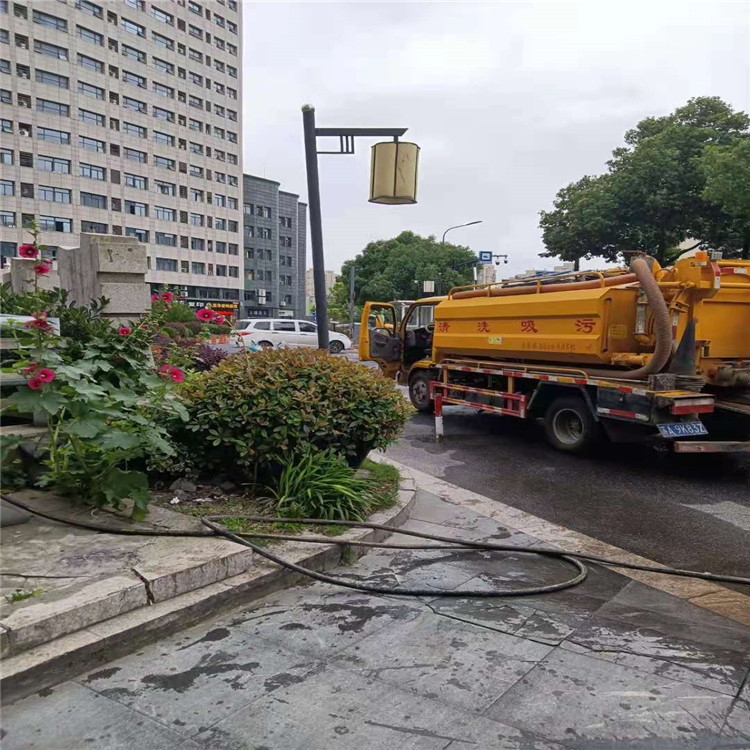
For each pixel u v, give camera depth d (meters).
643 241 25.05
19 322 4.52
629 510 6.17
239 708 2.67
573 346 8.30
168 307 5.49
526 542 5.13
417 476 7.35
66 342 4.63
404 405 5.72
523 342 9.20
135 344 4.96
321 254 6.53
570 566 4.59
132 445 4.05
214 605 3.48
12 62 54.44
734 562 4.86
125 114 63.47
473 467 7.99
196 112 71.06
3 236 54.59
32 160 56.19
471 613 3.67
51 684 2.78
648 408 7.21
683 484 7.16
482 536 5.23
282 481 4.91
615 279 7.93
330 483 4.86
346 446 5.40
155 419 4.96
